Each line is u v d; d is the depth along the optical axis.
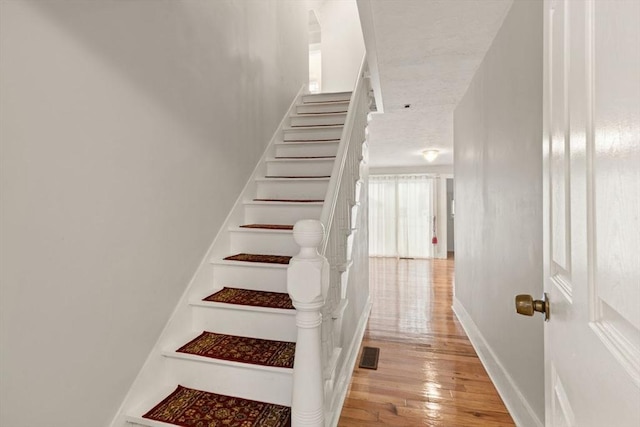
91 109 1.25
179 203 1.77
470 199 3.03
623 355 0.44
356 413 1.92
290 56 3.63
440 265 7.14
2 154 0.96
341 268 1.85
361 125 2.72
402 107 3.59
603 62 0.50
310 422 1.10
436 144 5.43
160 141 1.62
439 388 2.19
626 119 0.43
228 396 1.51
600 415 0.52
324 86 5.93
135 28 1.47
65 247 1.14
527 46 1.69
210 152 2.07
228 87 2.31
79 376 1.20
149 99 1.55
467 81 2.92
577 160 0.63
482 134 2.58
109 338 1.32
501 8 1.92
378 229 8.45
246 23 2.60
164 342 1.61
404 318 3.62
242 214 2.43
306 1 4.22
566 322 0.70
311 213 2.35
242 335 1.75
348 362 2.31
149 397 1.49
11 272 0.99
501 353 2.12
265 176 2.83
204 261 1.96
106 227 1.31
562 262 0.74
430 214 8.20
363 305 3.44
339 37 5.92
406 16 1.99
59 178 1.12
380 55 2.46
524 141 1.74
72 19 1.17
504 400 2.01
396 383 2.25
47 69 1.08
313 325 1.13
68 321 1.16
